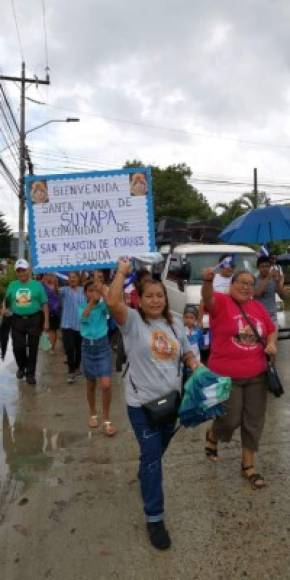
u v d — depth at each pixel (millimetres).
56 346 10641
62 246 4844
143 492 3309
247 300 4020
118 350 7625
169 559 3094
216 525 3439
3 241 63938
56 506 3771
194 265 9336
